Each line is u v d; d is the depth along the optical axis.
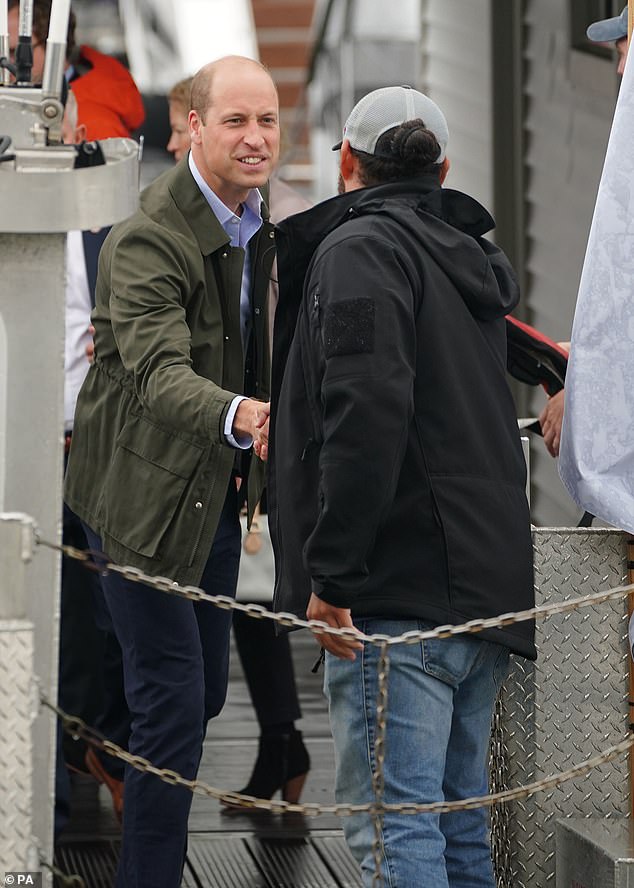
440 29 26.02
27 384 8.66
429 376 9.71
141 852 11.30
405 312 9.46
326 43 35.59
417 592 9.63
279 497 10.05
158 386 10.90
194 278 11.52
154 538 11.38
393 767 9.71
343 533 9.27
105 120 17.95
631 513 10.25
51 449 8.70
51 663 8.74
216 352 11.73
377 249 9.56
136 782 11.34
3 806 7.69
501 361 10.31
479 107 24.06
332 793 16.19
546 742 11.05
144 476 11.45
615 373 10.34
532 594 10.02
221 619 12.20
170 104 17.38
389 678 9.69
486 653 10.04
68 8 8.91
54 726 8.73
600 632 11.06
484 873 10.45
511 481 10.01
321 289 9.55
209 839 14.55
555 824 10.99
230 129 11.48
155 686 11.38
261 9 52.22
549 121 22.47
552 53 22.27
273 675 15.58
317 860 13.98
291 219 10.03
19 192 8.38
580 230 21.39
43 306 8.62
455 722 10.24
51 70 8.88
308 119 39.72
